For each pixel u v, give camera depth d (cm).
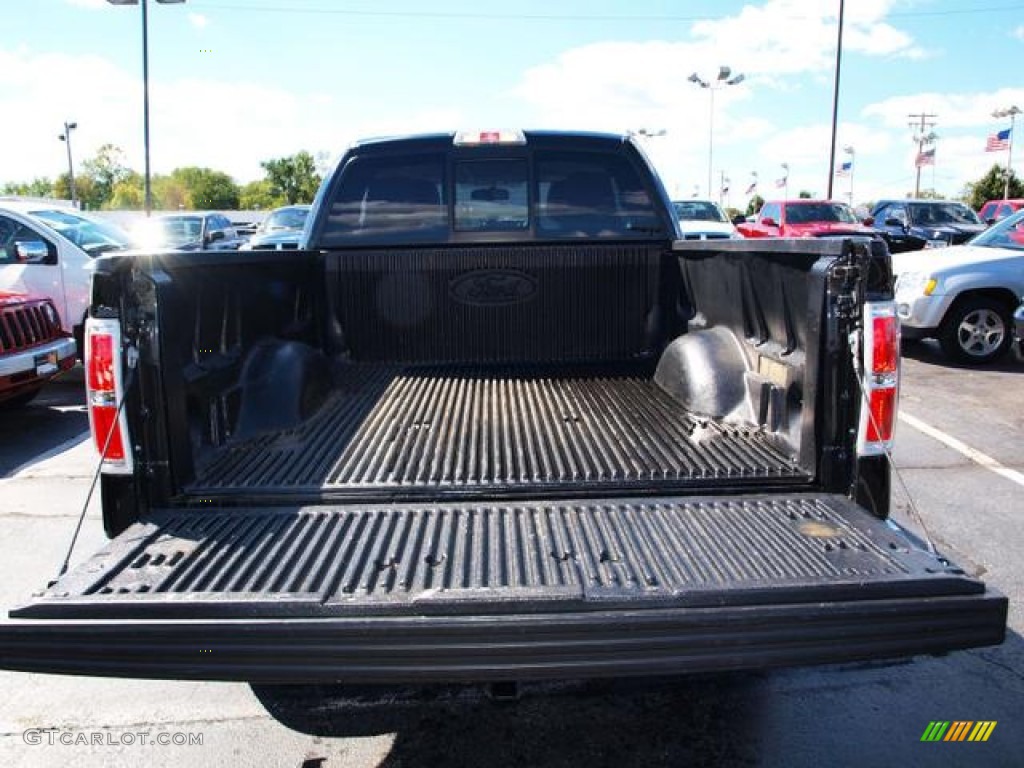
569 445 303
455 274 425
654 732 302
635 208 448
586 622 196
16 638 197
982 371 960
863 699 321
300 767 284
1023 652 352
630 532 238
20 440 713
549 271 425
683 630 198
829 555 221
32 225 931
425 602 198
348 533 240
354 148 437
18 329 725
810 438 267
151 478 257
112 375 246
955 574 210
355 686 332
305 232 439
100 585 208
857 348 254
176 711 319
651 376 404
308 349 357
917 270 998
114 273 245
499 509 257
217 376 297
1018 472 586
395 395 376
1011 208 2170
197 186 10494
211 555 225
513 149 438
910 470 591
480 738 300
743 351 337
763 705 317
